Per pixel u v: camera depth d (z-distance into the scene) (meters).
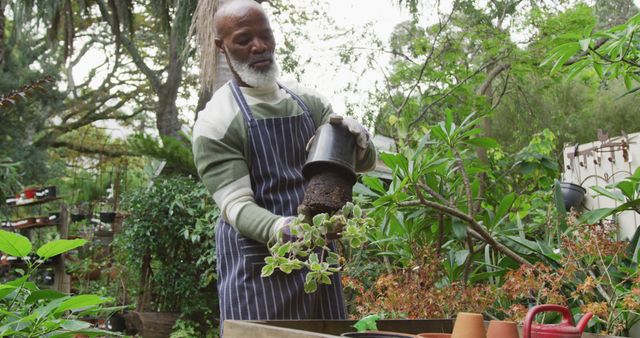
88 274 6.60
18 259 5.30
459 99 5.95
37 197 6.11
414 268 2.27
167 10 10.25
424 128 4.12
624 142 3.47
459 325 0.96
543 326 1.00
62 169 16.23
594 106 10.58
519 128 9.12
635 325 2.09
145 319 5.43
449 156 2.70
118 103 17.69
